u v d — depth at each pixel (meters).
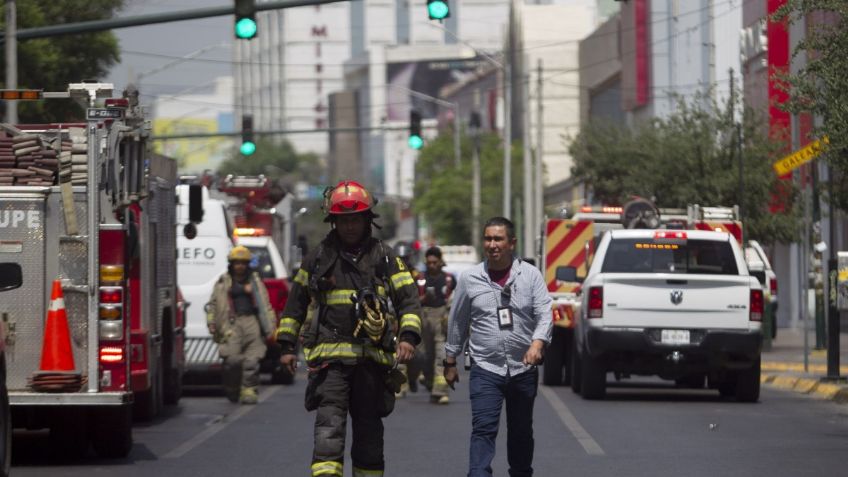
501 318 23.12
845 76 39.31
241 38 44.22
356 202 21.20
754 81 97.69
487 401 23.08
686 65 114.81
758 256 72.69
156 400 39.22
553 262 58.47
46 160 29.00
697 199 75.81
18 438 34.53
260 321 44.16
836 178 51.34
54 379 28.00
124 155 29.19
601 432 34.44
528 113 116.81
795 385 49.06
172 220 41.12
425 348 44.69
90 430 29.81
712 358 41.88
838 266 46.62
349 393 21.19
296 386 52.22
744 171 75.75
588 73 165.38
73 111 68.19
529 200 115.88
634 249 42.91
